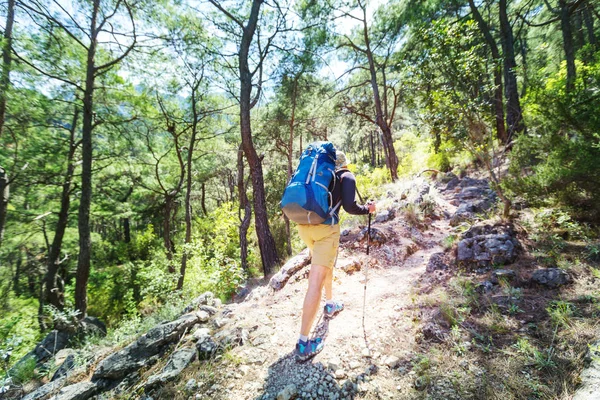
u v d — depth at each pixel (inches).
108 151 534.9
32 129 434.9
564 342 70.4
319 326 105.3
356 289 132.2
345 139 1255.5
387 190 388.2
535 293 93.5
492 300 95.3
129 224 1160.2
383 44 557.9
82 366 122.9
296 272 150.5
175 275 347.9
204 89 524.7
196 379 88.0
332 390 74.5
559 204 133.2
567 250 112.0
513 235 127.2
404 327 95.3
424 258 156.2
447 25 142.8
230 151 773.3
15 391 133.4
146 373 98.7
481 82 142.6
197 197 1152.8
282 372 84.7
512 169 159.5
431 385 70.2
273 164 805.2
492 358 73.4
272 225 597.6
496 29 503.2
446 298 102.6
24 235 544.4
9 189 438.0
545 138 140.3
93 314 542.6
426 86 151.2
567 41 339.3
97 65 446.9
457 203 257.0
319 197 82.0
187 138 637.3
